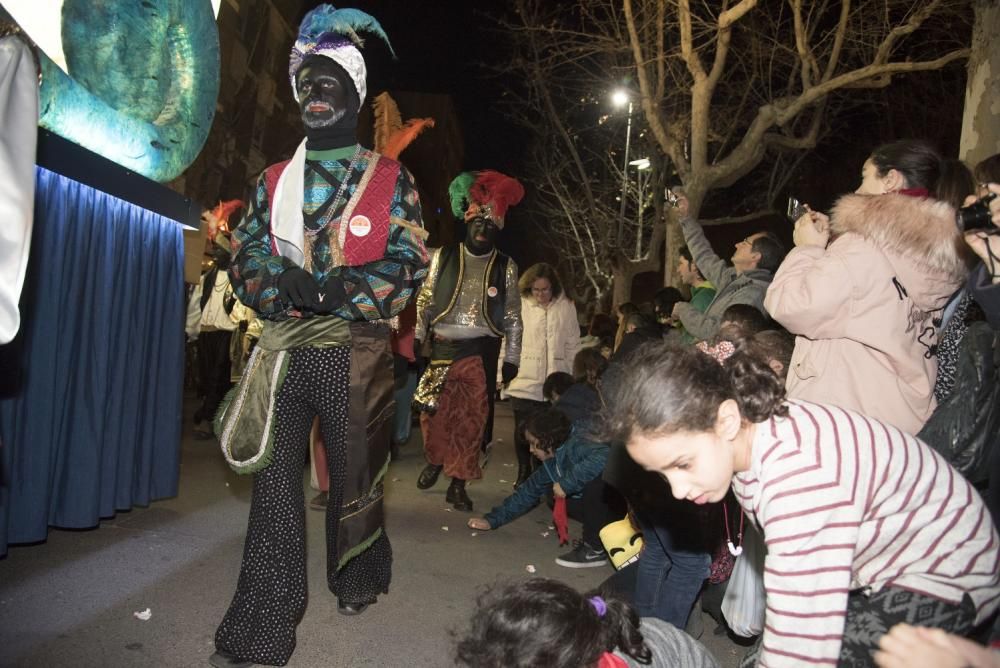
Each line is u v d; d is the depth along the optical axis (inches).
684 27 505.0
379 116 172.6
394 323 156.3
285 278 125.6
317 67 136.8
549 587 74.4
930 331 115.0
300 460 133.0
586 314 1105.4
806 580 73.3
